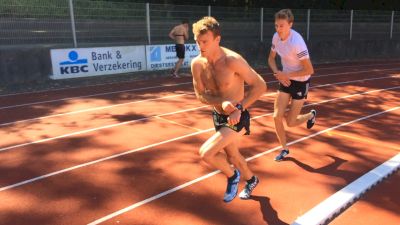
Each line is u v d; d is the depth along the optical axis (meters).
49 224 3.81
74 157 5.54
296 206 4.14
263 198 4.32
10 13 11.38
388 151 5.88
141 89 10.79
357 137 6.55
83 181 4.76
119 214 4.00
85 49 12.27
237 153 3.95
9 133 6.68
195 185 4.65
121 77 12.60
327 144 6.15
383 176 4.88
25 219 3.90
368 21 20.62
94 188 4.57
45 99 9.45
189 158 5.51
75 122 7.37
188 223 3.83
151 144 6.10
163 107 8.62
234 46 16.12
